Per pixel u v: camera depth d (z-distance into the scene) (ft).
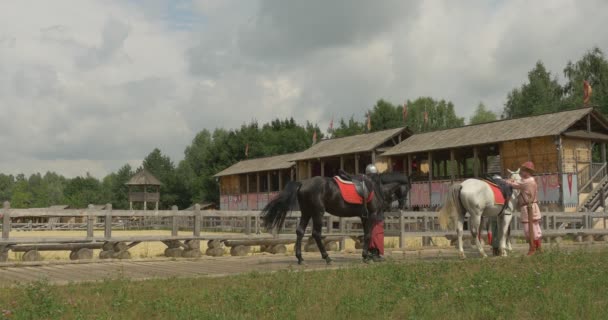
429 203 124.57
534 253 50.83
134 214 54.90
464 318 23.39
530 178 52.13
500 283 30.42
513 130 114.62
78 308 25.55
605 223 108.27
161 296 28.66
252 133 279.08
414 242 77.56
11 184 582.35
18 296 28.91
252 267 44.98
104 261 50.85
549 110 225.76
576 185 106.83
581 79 227.20
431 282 32.50
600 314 23.58
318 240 46.03
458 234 50.01
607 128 114.62
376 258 49.75
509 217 52.11
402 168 141.59
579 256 46.01
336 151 148.15
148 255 59.98
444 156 140.26
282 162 180.45
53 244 51.06
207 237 57.82
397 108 291.99
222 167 274.77
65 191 403.54
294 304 26.16
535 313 24.12
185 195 316.81
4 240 48.62
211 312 24.41
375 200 47.50
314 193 45.75
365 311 24.32
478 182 50.29
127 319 23.76
